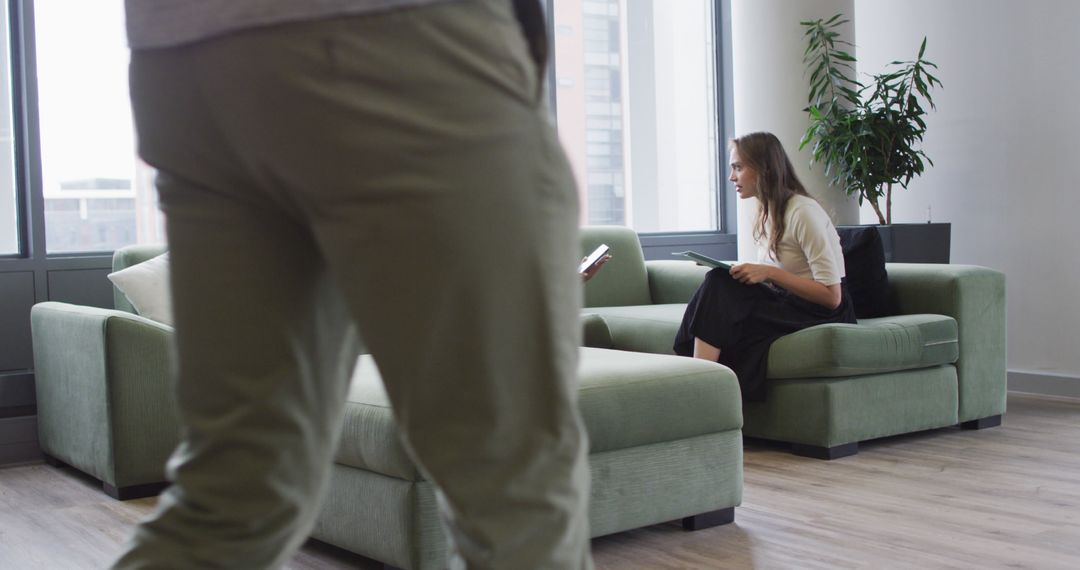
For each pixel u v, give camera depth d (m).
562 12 5.64
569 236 0.78
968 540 2.56
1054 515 2.78
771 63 5.36
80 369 3.43
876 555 2.45
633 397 2.53
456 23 0.70
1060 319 4.93
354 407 2.36
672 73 6.12
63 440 3.65
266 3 0.70
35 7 4.09
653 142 6.04
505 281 0.74
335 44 0.69
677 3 6.11
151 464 3.31
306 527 0.92
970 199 5.27
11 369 4.03
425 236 0.71
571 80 5.69
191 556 0.87
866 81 5.72
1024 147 5.04
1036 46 4.96
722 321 3.73
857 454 3.67
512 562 0.79
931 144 5.43
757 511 2.90
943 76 5.36
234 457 0.85
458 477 0.78
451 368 0.75
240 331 0.83
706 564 2.41
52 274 4.11
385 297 0.73
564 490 0.80
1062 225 4.90
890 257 4.88
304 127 0.71
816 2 5.31
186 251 0.84
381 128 0.70
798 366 3.60
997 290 4.14
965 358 4.05
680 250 5.94
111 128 4.31
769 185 3.81
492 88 0.72
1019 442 3.83
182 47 0.75
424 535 2.22
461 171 0.71
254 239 0.82
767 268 3.70
